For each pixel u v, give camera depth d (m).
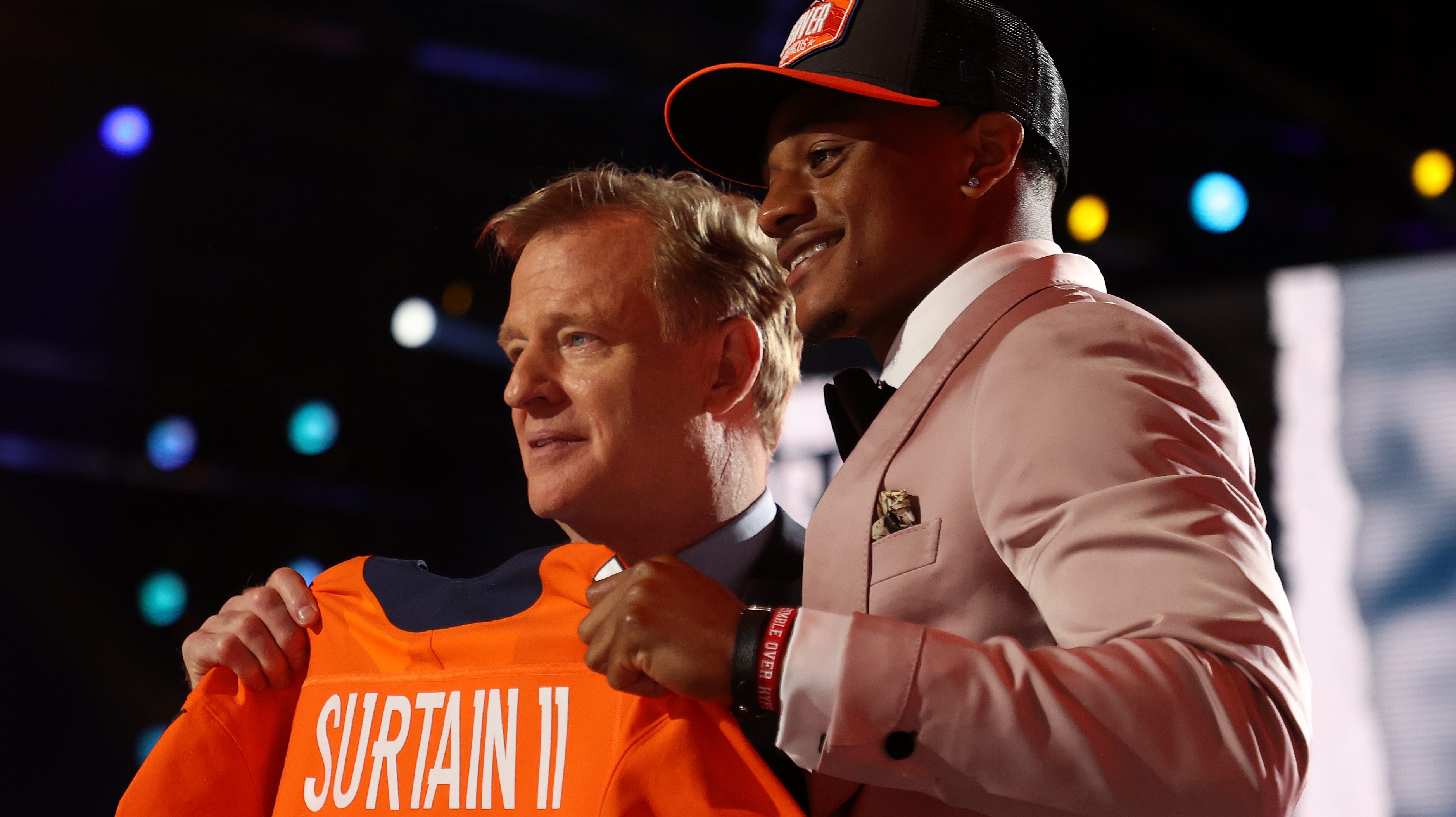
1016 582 2.03
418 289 11.30
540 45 9.13
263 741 2.60
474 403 12.00
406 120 10.12
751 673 1.79
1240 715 1.63
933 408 2.22
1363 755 7.33
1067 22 7.69
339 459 12.14
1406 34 7.38
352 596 2.61
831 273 2.43
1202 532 1.76
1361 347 7.75
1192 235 8.32
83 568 12.91
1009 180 2.51
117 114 10.73
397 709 2.45
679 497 2.63
